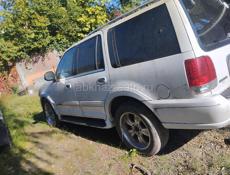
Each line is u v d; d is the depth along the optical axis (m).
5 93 15.63
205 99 3.41
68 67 5.84
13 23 15.05
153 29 3.86
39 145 5.66
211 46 3.54
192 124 3.67
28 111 9.23
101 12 15.52
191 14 3.61
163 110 3.85
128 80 4.18
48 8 14.95
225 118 3.47
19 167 4.80
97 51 4.83
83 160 4.71
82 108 5.48
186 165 3.96
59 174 4.38
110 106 4.68
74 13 15.33
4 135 4.83
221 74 3.52
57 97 6.36
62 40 15.62
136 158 4.44
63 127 6.72
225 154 4.00
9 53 15.01
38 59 15.75
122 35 4.32
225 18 3.93
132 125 4.49
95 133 5.87
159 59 3.75
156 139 4.16
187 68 3.46
